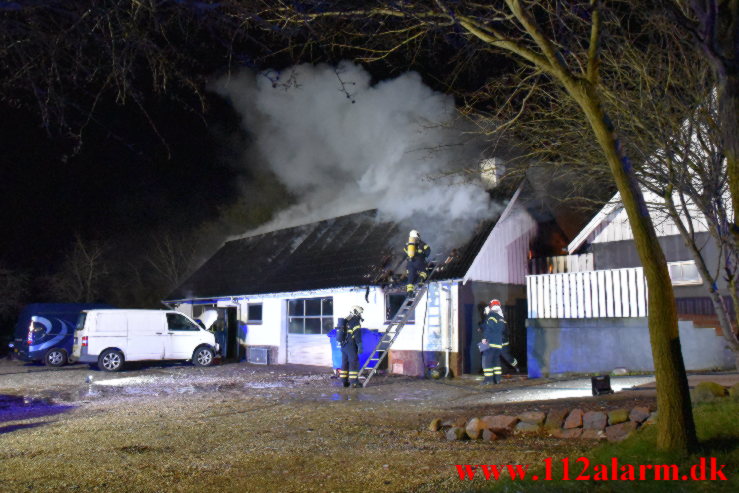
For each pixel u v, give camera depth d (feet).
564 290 49.19
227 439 27.32
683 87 27.58
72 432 29.86
